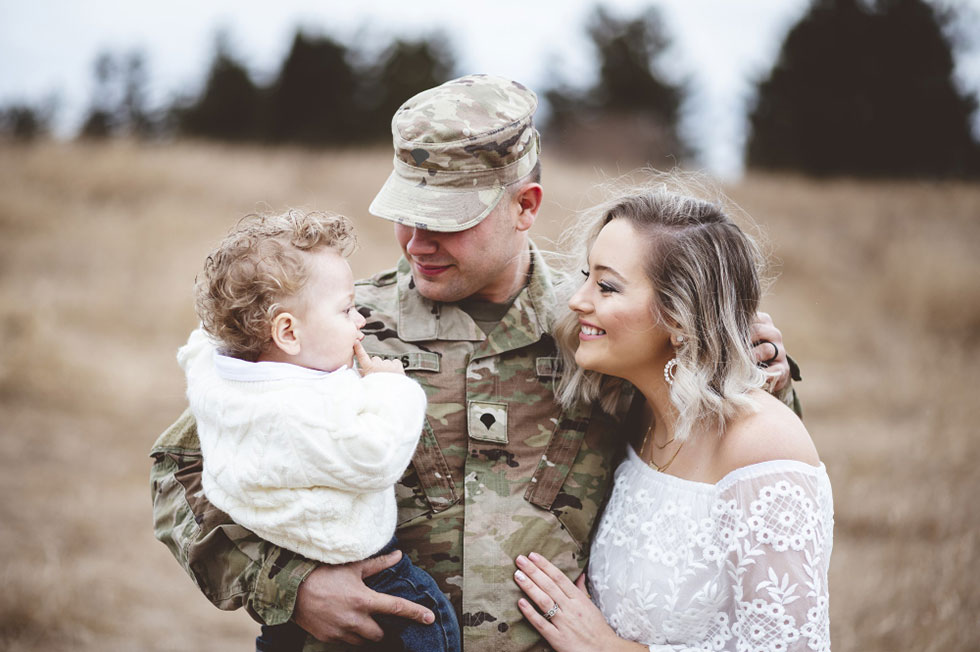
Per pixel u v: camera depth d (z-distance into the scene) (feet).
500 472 6.59
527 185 6.75
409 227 6.61
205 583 6.26
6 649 11.83
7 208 33.19
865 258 36.91
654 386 6.63
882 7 78.07
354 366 6.27
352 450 5.50
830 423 20.71
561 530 6.62
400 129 6.57
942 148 75.66
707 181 7.18
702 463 6.37
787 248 36.35
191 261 30.60
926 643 11.48
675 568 6.20
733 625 5.97
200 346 6.40
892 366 24.56
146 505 16.67
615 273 6.31
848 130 77.36
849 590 12.87
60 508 15.89
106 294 26.81
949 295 29.45
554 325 6.87
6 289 26.07
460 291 6.72
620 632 6.43
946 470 17.08
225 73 83.92
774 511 5.82
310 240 5.89
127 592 13.60
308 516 5.61
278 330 5.74
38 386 20.76
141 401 21.35
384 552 6.10
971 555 13.15
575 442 6.77
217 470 5.81
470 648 6.27
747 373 6.30
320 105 82.94
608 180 7.41
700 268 6.22
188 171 40.75
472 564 6.37
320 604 5.79
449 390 6.72
